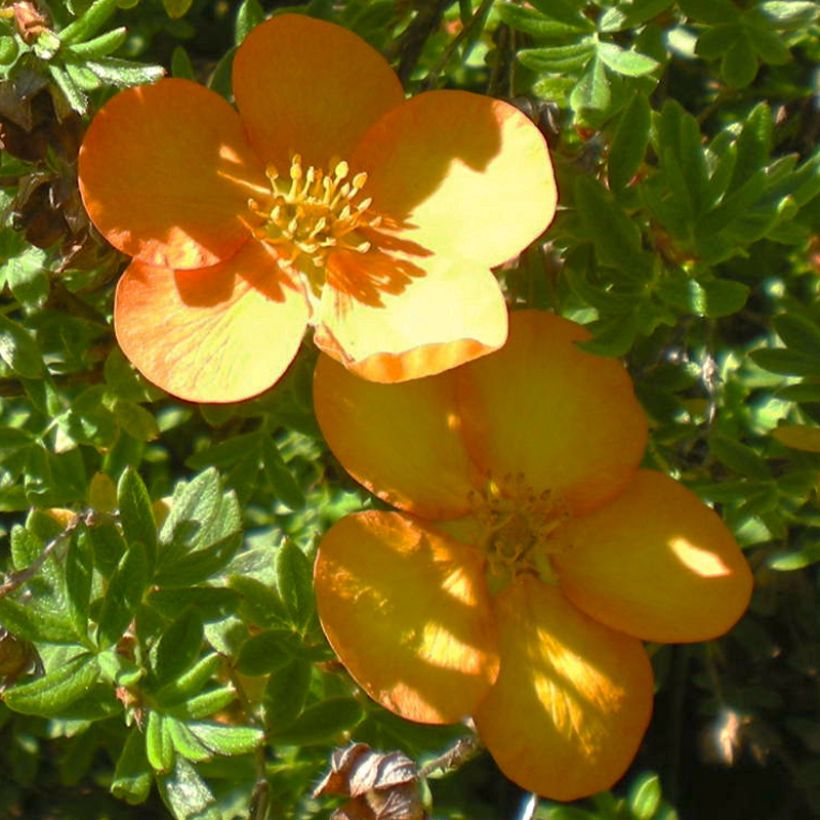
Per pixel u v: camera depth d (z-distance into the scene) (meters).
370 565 0.18
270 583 0.19
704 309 0.18
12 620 0.17
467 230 0.18
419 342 0.18
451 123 0.18
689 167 0.18
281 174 0.19
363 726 0.19
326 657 0.18
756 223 0.18
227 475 0.20
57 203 0.19
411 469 0.18
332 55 0.18
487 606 0.18
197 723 0.17
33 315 0.20
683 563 0.18
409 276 0.18
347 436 0.18
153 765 0.17
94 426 0.20
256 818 0.18
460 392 0.19
